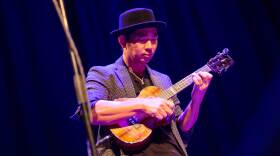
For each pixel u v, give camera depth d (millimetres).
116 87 3146
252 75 6031
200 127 5789
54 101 5188
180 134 3371
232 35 6105
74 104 5242
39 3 5422
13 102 5055
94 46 5477
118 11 5684
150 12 3264
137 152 3025
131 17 3207
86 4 5590
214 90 5926
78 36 5492
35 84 5176
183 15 6008
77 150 5129
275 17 6223
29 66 5188
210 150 5762
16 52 5160
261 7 6234
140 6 5809
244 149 5812
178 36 5949
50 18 5410
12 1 5301
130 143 2973
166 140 3102
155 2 5922
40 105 5137
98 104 2988
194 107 3293
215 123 5836
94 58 5438
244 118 5910
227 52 3363
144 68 3342
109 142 3018
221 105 5910
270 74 6051
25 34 5266
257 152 5805
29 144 4984
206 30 6051
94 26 5539
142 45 3145
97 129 3143
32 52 5250
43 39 5320
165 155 3025
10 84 5094
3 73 5078
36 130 5023
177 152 3096
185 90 5648
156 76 3389
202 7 6121
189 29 5969
